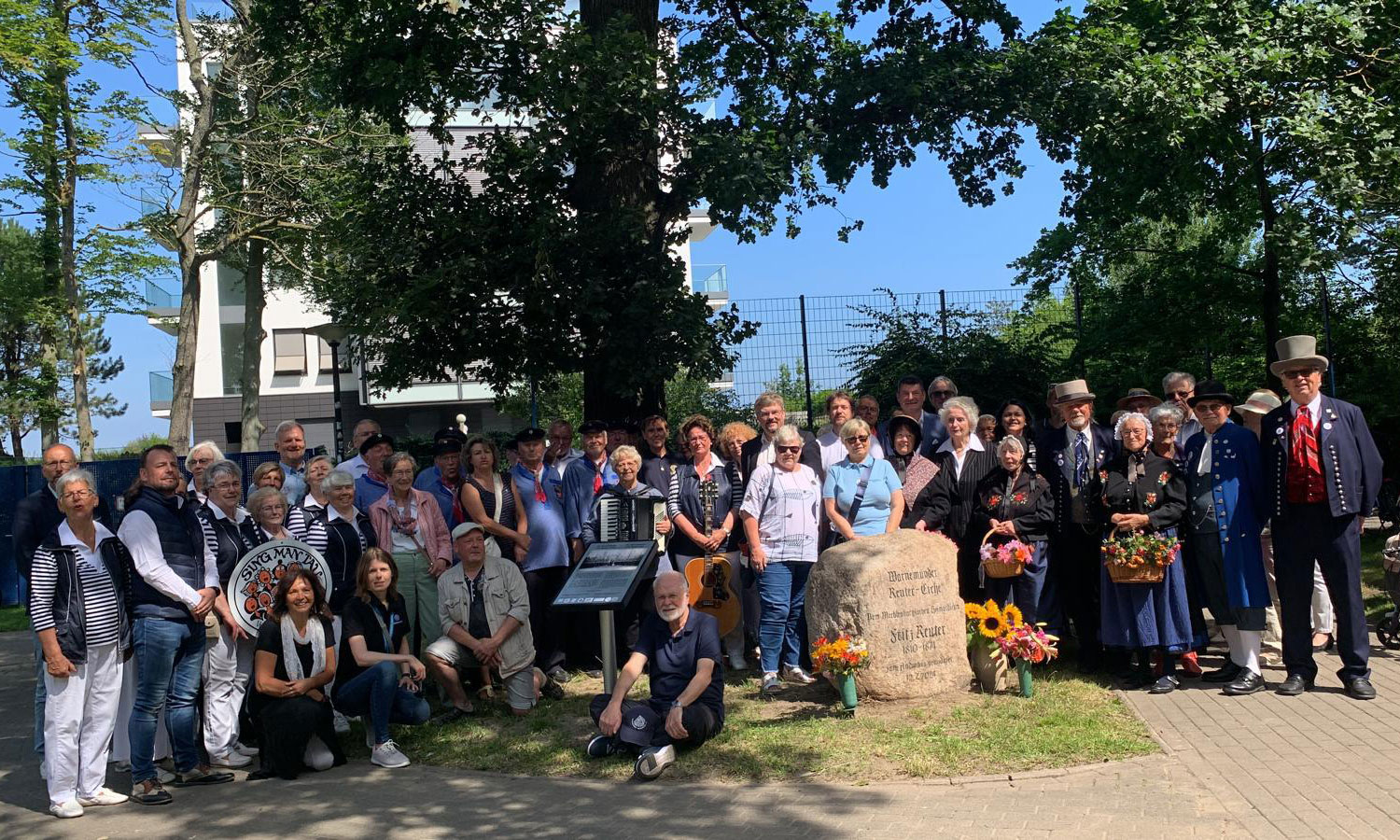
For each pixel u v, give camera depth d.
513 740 7.78
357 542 8.55
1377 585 11.75
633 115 11.79
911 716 7.59
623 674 7.20
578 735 7.82
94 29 20.97
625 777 6.82
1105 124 13.27
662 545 9.09
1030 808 5.76
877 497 8.85
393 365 13.09
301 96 21.59
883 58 13.98
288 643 7.30
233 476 7.71
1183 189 15.73
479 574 8.60
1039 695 7.94
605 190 12.55
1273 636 9.09
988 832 5.46
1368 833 5.07
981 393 16.53
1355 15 12.86
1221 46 13.30
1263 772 6.03
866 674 7.93
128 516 7.04
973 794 6.05
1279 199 15.52
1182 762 6.31
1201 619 8.34
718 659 7.35
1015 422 9.36
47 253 26.05
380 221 12.98
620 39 11.64
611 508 9.12
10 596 19.28
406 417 37.94
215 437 38.03
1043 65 13.38
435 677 8.66
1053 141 14.24
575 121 11.48
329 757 7.45
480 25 12.23
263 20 13.27
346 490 8.52
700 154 12.12
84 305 26.36
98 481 18.86
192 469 8.58
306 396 37.91
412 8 12.04
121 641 6.92
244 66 21.38
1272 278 16.70
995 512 8.74
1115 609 8.03
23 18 18.73
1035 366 17.16
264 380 37.94
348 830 6.13
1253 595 7.81
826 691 8.55
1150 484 8.09
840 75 13.91
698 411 21.41
